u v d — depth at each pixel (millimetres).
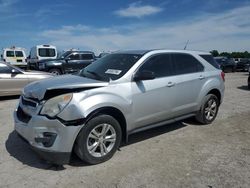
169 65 5359
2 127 5934
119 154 4543
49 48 20953
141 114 4723
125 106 4395
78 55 18047
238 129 6043
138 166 4121
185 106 5625
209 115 6348
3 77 9242
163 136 5492
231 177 3826
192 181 3699
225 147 4953
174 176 3828
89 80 4414
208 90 6098
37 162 4184
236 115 7328
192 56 5988
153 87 4867
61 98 3824
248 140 5348
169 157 4465
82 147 3934
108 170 3977
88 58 18422
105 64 5105
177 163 4242
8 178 3703
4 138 5203
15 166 4047
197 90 5863
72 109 3770
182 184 3619
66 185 3557
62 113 3736
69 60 17688
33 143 3859
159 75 5098
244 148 4918
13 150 4621
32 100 4074
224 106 8578
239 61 29859
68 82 4254
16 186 3512
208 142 5199
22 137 4109
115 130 4281
